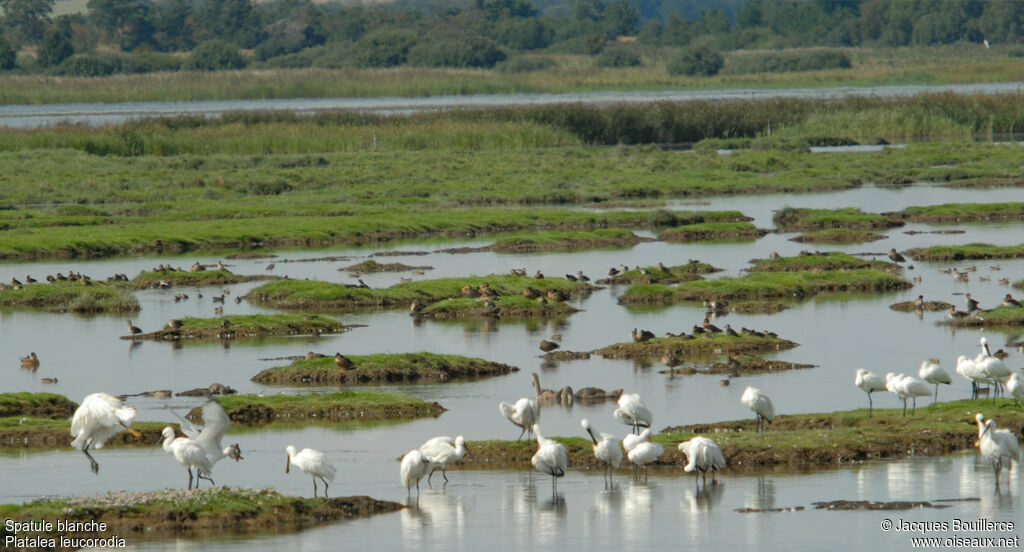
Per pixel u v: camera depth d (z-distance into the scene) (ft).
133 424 409.08
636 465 345.10
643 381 482.28
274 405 438.40
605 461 336.29
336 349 563.48
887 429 378.94
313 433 409.49
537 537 290.35
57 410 442.50
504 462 367.04
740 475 343.87
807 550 276.21
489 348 560.61
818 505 311.06
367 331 607.78
